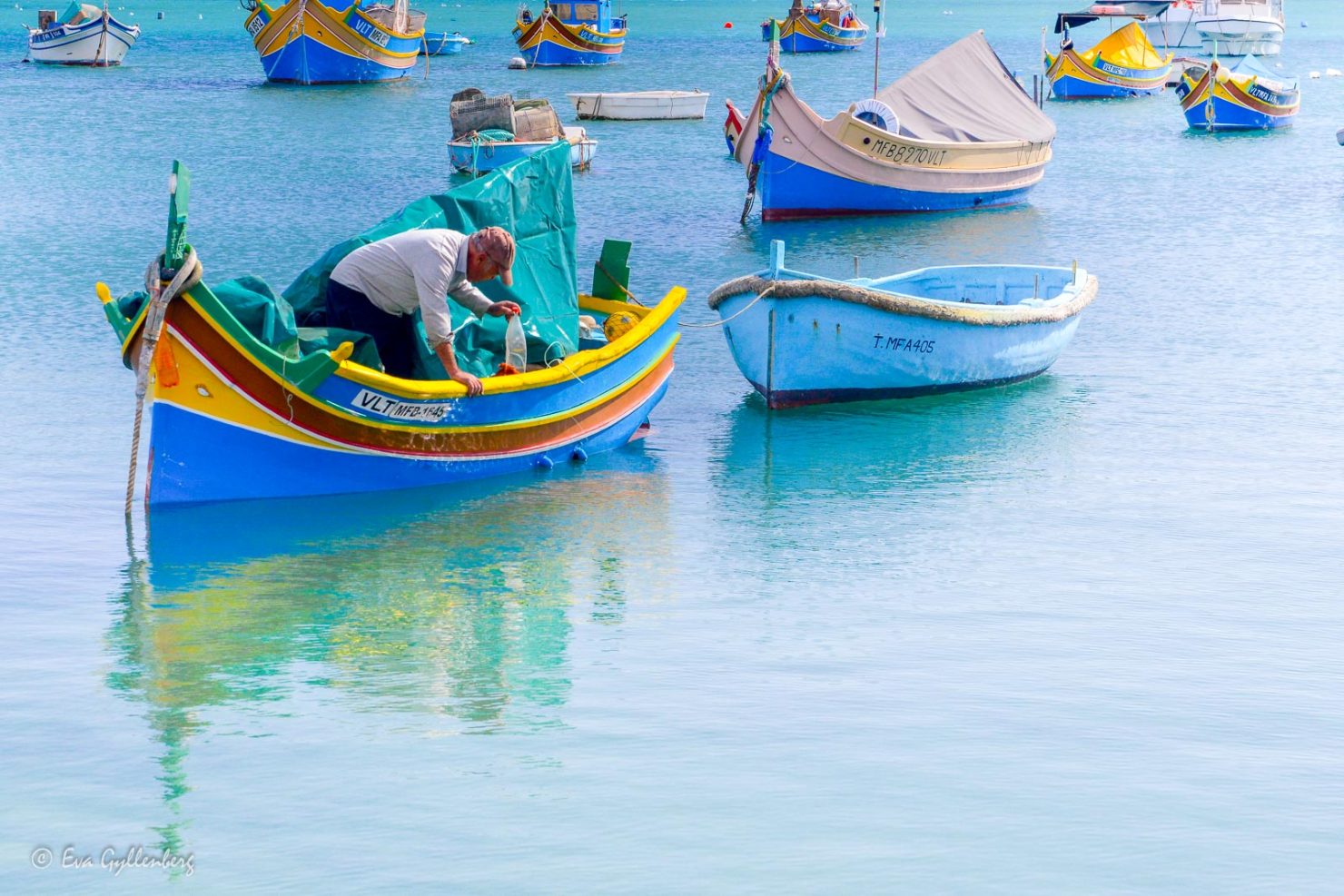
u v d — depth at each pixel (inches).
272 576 748.0
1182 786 511.8
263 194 2237.9
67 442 985.5
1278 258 1766.7
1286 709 584.7
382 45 4313.5
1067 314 1211.9
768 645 652.7
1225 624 688.4
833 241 1978.3
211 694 592.4
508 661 631.8
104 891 437.1
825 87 4293.8
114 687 600.7
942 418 1094.4
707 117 3627.0
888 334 1094.4
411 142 2989.7
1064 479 941.2
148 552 782.5
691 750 538.9
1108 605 714.2
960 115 2317.9
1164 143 3198.8
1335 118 3715.6
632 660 634.8
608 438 999.0
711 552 796.0
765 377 1097.4
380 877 445.7
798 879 445.4
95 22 4842.5
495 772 518.3
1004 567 772.6
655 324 1016.2
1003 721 568.4
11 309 1414.9
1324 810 494.3
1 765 523.5
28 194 2203.5
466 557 782.5
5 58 5142.7
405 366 896.3
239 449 826.2
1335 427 1059.9
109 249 1754.4
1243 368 1237.1
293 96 3927.2
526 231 981.8
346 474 863.1
